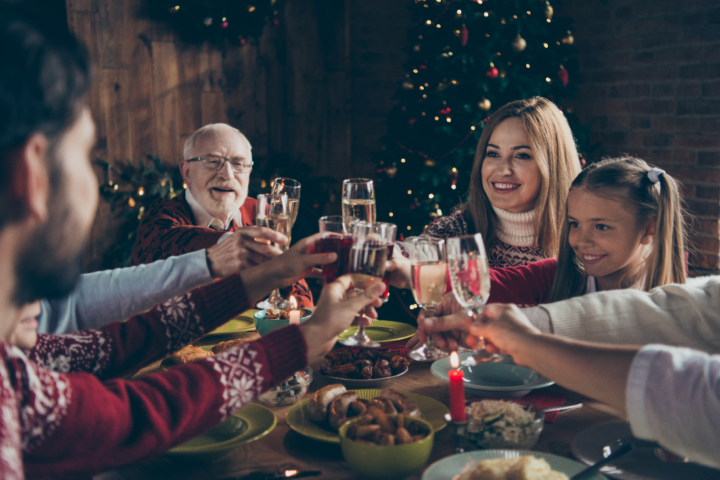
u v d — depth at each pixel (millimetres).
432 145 3467
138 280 1359
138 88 3986
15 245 614
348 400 1028
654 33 3984
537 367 899
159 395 792
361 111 4738
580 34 4438
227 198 2369
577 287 1606
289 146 4582
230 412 832
